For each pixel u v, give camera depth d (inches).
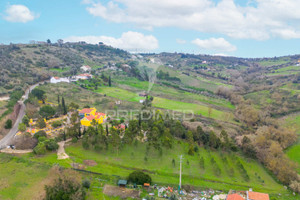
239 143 4151.1
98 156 3100.4
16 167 2600.9
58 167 2549.2
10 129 3703.3
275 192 2842.0
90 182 2476.6
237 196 2405.3
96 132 3454.7
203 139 3912.4
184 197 2487.7
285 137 4224.9
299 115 5590.6
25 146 3029.0
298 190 2859.3
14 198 2098.9
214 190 2684.5
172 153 3447.3
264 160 3565.5
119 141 3213.6
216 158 3506.4
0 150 2962.6
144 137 3855.8
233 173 3107.8
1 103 4463.6
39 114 4040.4
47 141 3063.5
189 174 2913.4
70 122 4042.8
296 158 3850.9
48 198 2027.6
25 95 5521.7
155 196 2416.3
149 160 3147.1
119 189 2450.8
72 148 3238.2
